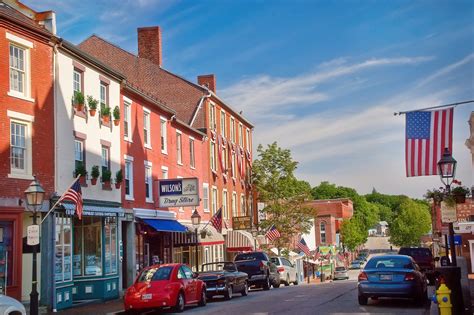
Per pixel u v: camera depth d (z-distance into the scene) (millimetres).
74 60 23859
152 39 45094
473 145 32344
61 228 21953
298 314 16062
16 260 19594
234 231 45750
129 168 29000
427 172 17422
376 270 17578
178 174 36281
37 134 21188
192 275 20922
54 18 22734
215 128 45438
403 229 108125
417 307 17203
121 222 27656
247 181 53469
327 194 141625
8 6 22344
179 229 32875
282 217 51531
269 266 31797
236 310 18203
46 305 20422
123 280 28016
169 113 34750
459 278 13875
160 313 19172
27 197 16688
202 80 50750
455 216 15516
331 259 79562
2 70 19938
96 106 25266
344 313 15914
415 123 17656
